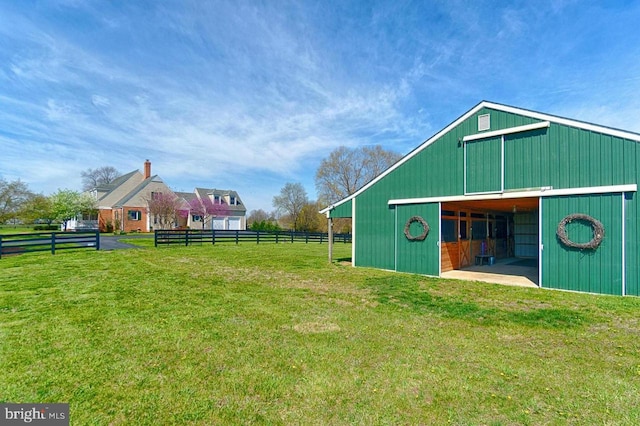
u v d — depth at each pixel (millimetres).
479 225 13086
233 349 3918
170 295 6789
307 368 3414
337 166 39875
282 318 5215
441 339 4293
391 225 10781
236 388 2996
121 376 3213
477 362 3576
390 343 4137
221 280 8602
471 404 2742
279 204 42781
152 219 33844
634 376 3244
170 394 2881
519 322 5043
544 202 7789
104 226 34844
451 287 7836
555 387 3025
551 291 7352
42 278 8516
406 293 7156
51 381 3092
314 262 12750
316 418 2539
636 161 6605
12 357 3635
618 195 6809
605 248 6930
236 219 40812
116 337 4305
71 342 4109
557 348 3992
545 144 7805
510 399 2818
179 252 15727
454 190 9391
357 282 8477
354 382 3115
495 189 8570
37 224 37938
